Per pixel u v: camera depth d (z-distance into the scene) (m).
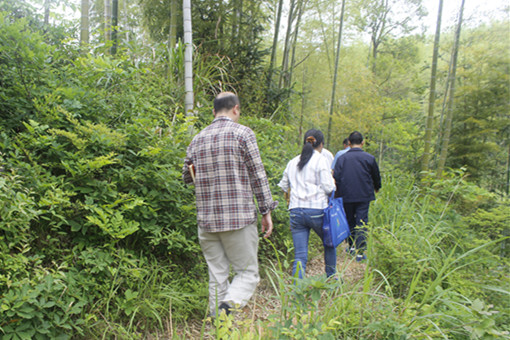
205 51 6.12
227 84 5.32
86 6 4.06
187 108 4.07
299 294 1.82
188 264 2.82
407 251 2.84
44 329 1.67
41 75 2.69
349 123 10.21
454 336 2.02
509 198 3.75
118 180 2.51
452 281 2.56
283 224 3.77
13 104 2.42
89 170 2.33
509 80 7.92
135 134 2.75
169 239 2.49
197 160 2.24
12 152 2.24
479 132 8.27
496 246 3.35
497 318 2.14
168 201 2.76
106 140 2.49
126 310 2.04
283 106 7.04
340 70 11.84
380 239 3.01
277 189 4.01
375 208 4.49
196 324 2.35
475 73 8.30
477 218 3.57
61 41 3.44
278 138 5.23
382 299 2.25
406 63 14.65
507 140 8.20
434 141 9.23
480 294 2.48
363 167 3.94
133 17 9.59
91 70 3.09
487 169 8.27
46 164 2.27
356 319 2.04
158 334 2.16
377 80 12.20
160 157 2.80
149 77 3.98
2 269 1.73
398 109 11.10
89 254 2.10
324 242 2.89
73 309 1.79
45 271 1.79
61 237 2.20
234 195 2.17
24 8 3.12
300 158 3.04
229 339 1.78
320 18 11.97
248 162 2.20
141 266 2.38
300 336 1.58
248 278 2.30
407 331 1.91
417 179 5.93
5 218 1.74
